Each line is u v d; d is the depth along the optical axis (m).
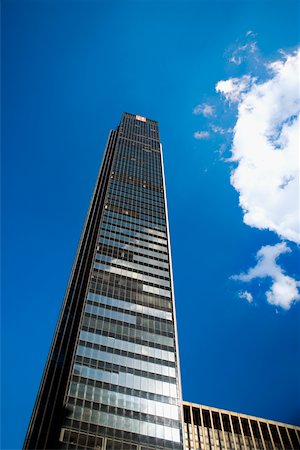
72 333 75.44
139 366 69.06
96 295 81.31
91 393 61.31
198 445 76.31
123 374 66.44
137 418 60.28
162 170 140.62
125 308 80.62
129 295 84.50
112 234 101.62
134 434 57.84
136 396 63.62
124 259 94.56
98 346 69.81
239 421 83.94
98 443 54.81
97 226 107.44
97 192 124.56
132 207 115.75
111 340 72.00
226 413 84.81
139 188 126.56
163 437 59.06
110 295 82.62
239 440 80.12
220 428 81.50
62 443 53.19
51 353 71.44
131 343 73.00
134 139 160.25
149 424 60.12
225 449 77.12
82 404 59.19
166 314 83.19
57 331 76.12
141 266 94.19
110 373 65.69
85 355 67.19
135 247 99.62
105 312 77.88
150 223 110.94
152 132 171.00
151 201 121.62
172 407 64.25
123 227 105.62
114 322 76.25
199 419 81.75
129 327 76.38
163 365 71.12
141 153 150.00
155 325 79.25
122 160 141.25
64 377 66.25
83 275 91.06
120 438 56.50
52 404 61.03
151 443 57.59
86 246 100.50
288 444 83.62
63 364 68.81
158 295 87.44
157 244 103.62
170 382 68.44
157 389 66.19
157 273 93.81
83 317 74.81
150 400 63.84
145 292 86.88
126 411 60.62
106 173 134.25
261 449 79.94
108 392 62.47
